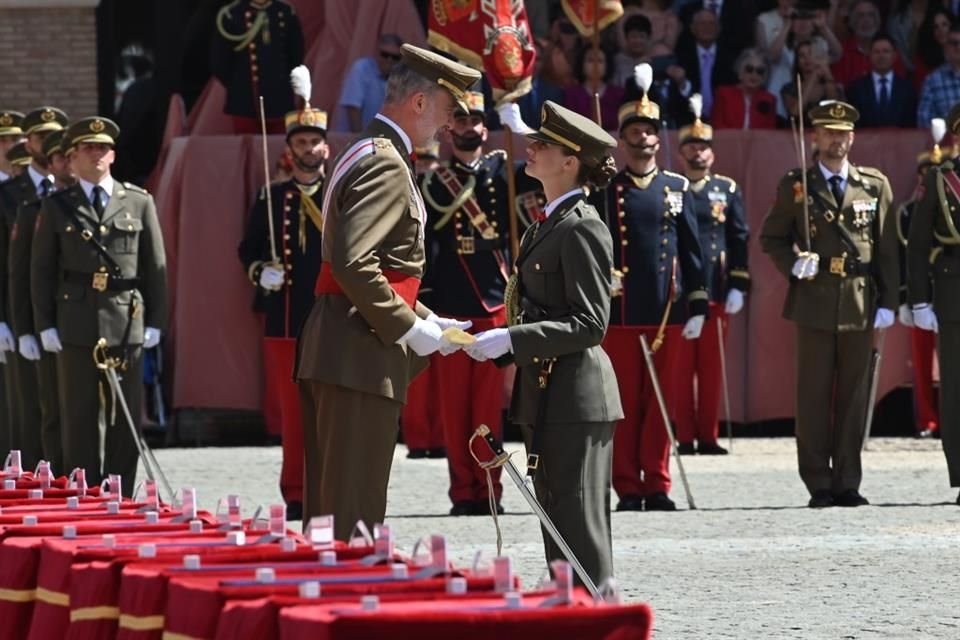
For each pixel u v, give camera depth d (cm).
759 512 4428
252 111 6278
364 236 2542
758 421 6125
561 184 2722
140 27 7788
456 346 2606
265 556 1784
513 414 2738
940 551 3738
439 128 2677
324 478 2609
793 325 6059
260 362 6081
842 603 3150
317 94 6462
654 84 6206
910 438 6212
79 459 4425
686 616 3030
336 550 1811
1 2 7356
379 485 2622
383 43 6319
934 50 6662
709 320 5722
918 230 4659
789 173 4694
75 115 7438
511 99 4581
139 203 4484
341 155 2631
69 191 4444
